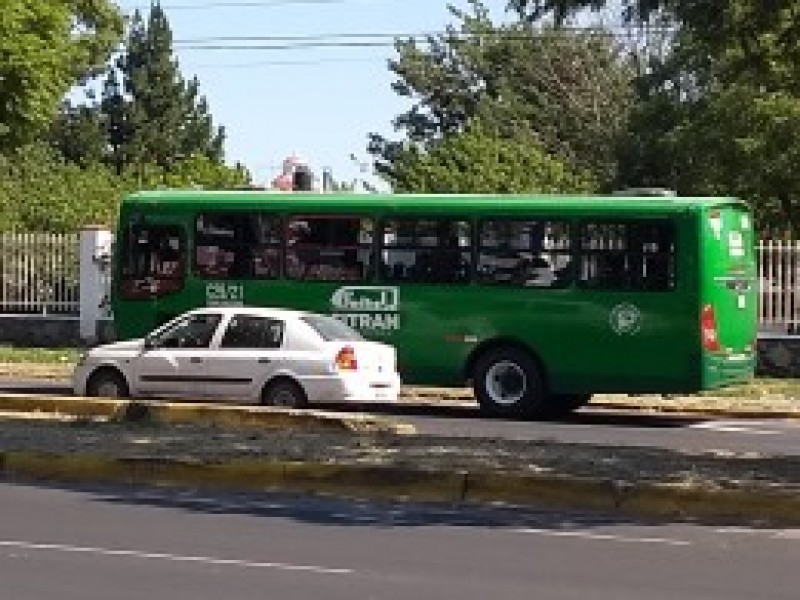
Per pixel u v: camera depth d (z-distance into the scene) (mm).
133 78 88500
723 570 10227
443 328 23062
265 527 11859
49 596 9047
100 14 37844
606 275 22125
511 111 62500
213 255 24438
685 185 42625
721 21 15055
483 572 10031
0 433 16766
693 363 21625
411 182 47469
